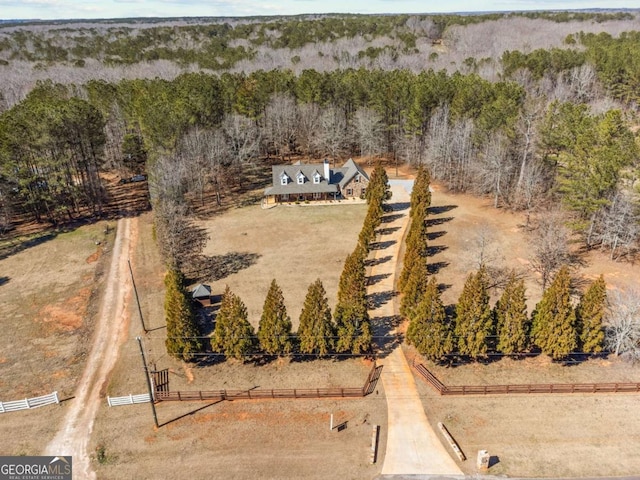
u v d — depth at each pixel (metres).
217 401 35.62
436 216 67.44
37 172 68.38
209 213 71.00
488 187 71.44
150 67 139.88
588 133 53.72
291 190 73.81
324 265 54.19
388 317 44.59
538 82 105.00
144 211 72.38
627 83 101.62
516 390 35.56
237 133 82.25
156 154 69.56
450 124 82.50
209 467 30.33
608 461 30.14
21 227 67.56
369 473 29.72
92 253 59.22
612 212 51.75
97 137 70.31
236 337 37.81
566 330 36.44
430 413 34.12
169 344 38.28
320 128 94.88
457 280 50.12
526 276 50.28
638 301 38.53
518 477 29.23
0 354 41.25
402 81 91.31
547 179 66.75
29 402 35.22
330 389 36.06
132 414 34.66
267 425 33.38
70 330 44.25
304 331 38.06
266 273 52.78
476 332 37.16
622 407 34.22
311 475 29.67
